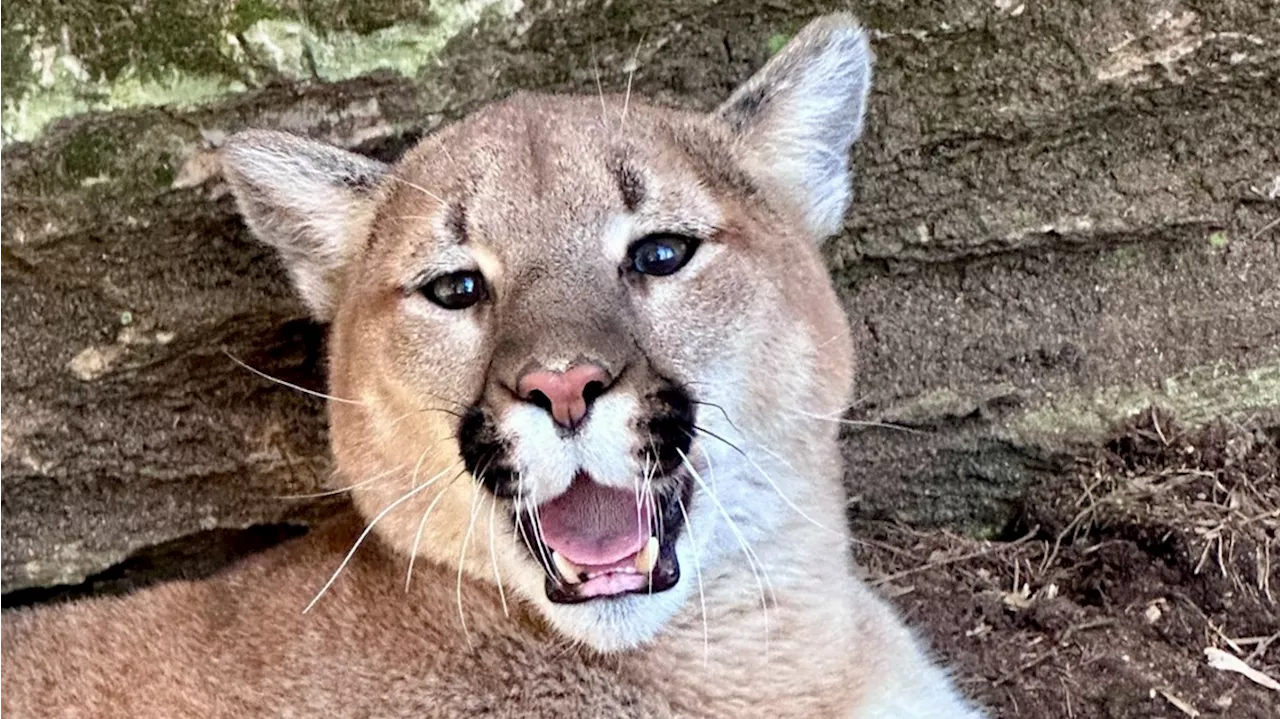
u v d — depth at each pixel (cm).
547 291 80
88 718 87
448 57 95
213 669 86
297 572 89
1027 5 100
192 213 96
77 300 97
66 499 105
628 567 81
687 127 88
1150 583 104
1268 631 101
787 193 91
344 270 92
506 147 85
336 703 84
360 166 91
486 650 85
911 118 103
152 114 93
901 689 91
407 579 86
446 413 83
